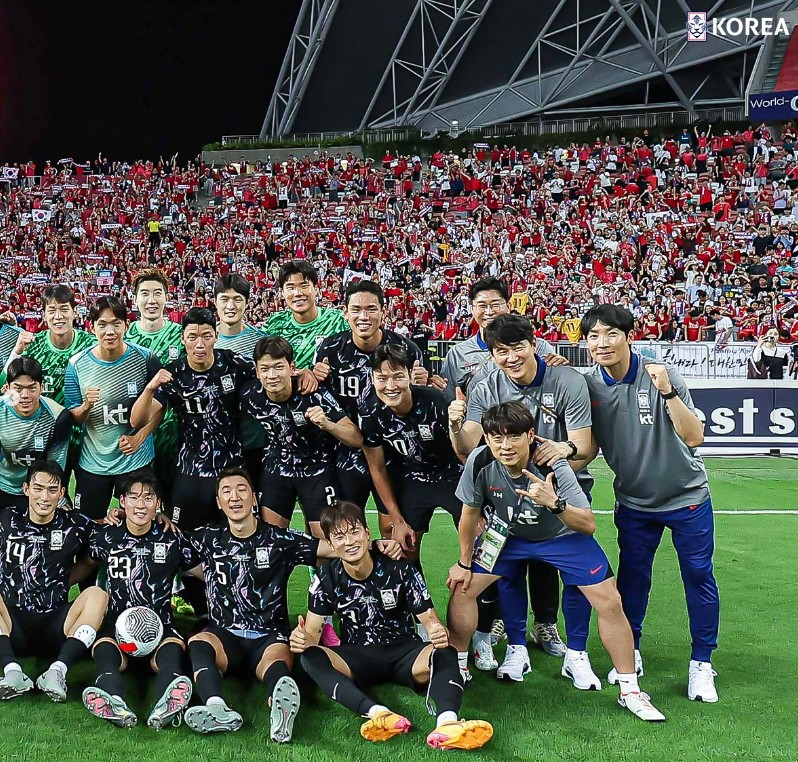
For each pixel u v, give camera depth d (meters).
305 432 4.94
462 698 4.27
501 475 4.15
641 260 22.08
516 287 20.84
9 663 4.18
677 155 27.41
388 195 27.73
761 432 12.16
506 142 30.59
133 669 4.55
